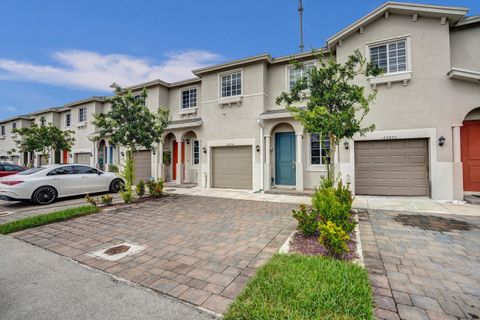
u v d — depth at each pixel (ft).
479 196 27.35
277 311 8.06
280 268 10.96
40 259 13.53
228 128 40.27
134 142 31.63
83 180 33.42
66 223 20.62
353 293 8.94
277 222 20.06
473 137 27.91
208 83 42.42
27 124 79.82
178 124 43.78
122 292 10.11
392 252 13.50
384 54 30.01
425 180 28.63
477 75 24.99
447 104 27.12
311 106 20.24
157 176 47.06
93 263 12.92
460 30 28.60
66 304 9.35
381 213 22.07
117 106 29.96
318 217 16.03
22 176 29.04
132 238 16.72
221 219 21.25
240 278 11.09
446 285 10.12
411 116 28.45
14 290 10.36
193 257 13.44
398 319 8.09
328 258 12.30
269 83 39.47
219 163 41.73
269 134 36.83
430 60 27.81
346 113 18.29
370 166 30.71
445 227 17.88
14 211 26.02
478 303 8.91
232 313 8.20
